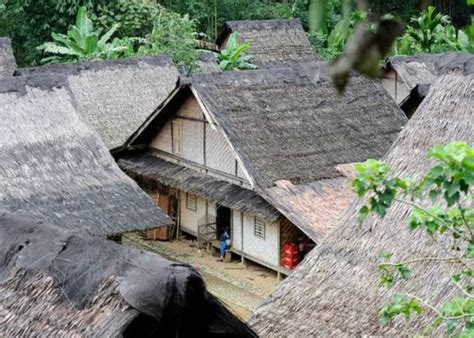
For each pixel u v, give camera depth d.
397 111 16.36
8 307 4.80
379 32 1.47
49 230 5.24
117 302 4.25
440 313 4.86
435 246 7.07
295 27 28.77
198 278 4.17
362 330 6.91
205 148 15.66
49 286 4.74
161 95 19.50
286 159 14.20
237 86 15.12
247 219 14.80
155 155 17.36
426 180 4.21
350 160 14.74
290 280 8.00
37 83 14.27
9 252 5.26
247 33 27.78
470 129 8.00
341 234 8.05
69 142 13.72
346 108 15.77
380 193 4.61
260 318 7.76
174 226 16.84
